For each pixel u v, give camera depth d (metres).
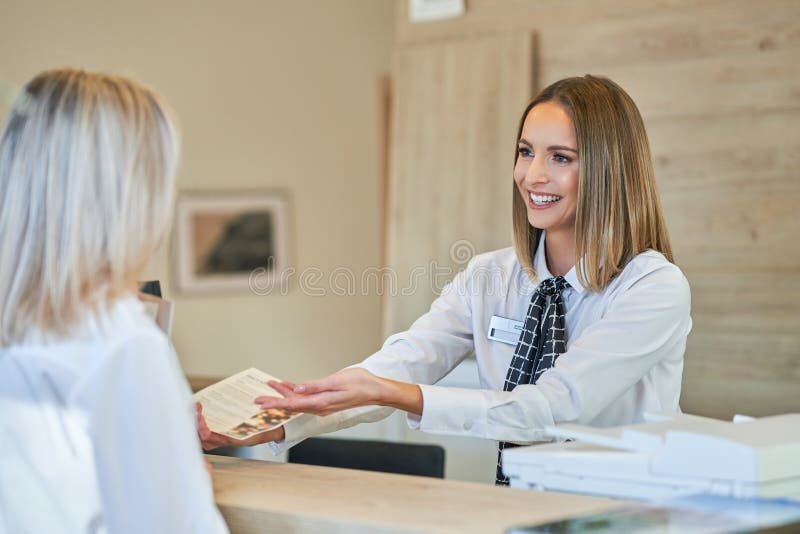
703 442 1.27
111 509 1.17
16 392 1.22
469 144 3.68
